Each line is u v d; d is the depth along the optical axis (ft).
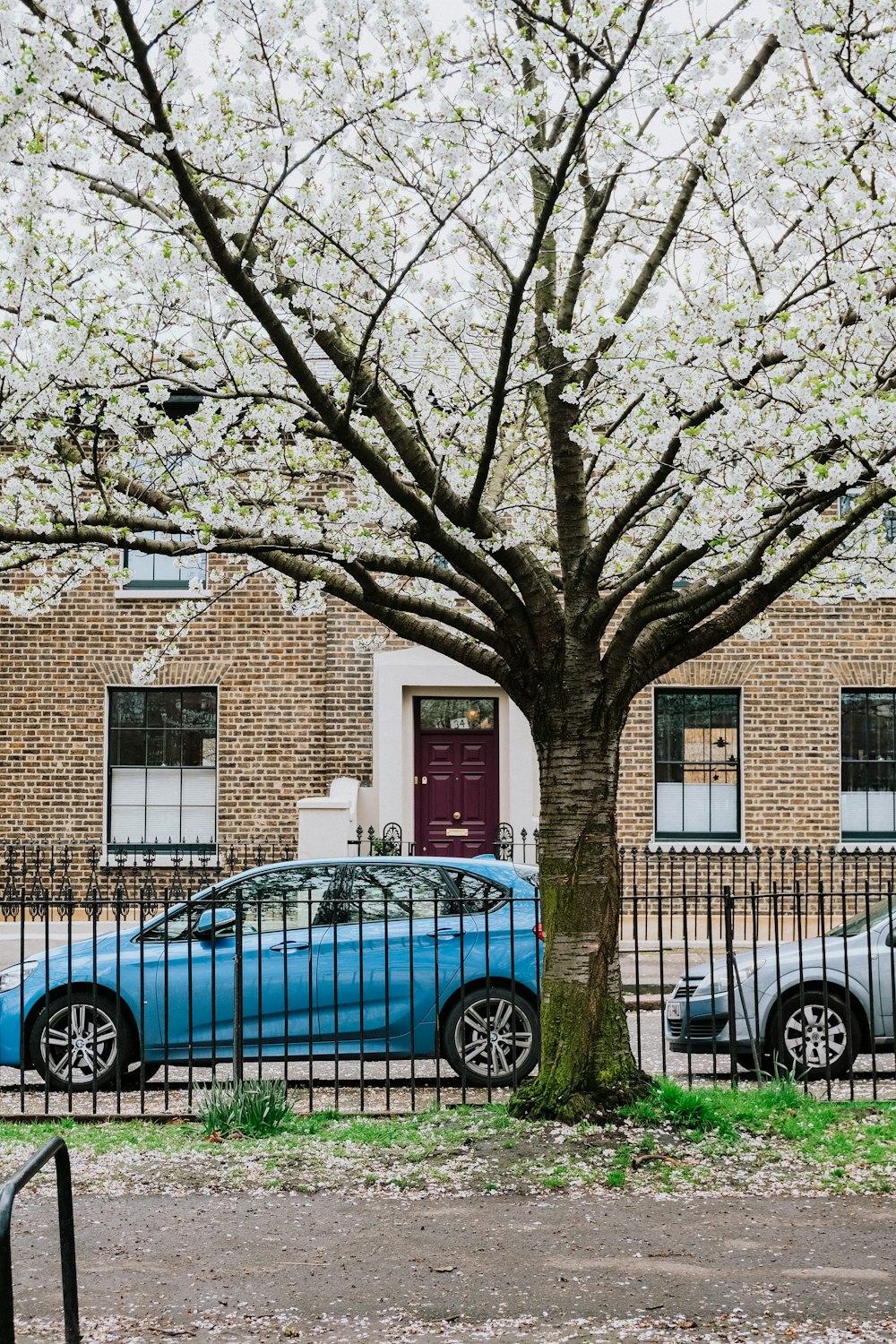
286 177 22.67
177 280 25.52
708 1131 25.22
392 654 59.26
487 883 29.25
